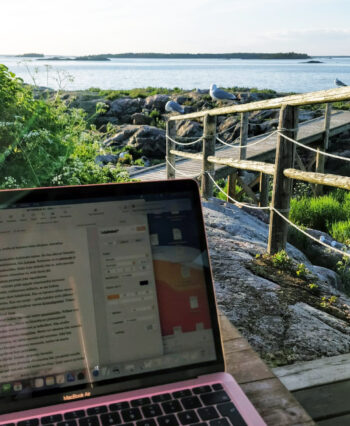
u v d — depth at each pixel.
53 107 6.11
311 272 4.38
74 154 6.15
